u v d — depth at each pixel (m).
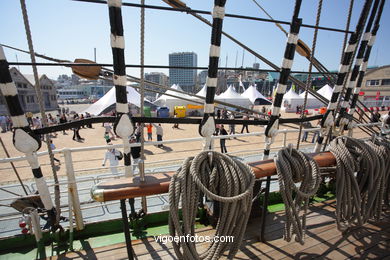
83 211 3.53
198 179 1.39
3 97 1.51
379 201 2.22
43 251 2.14
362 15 2.25
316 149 2.81
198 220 2.66
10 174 6.49
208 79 1.90
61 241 2.31
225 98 23.91
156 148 10.34
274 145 8.98
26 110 33.81
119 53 1.53
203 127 2.01
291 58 2.12
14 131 1.61
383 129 3.51
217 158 1.56
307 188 1.79
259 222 2.55
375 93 36.16
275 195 3.12
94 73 2.29
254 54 2.61
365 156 2.01
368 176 2.07
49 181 4.80
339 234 2.32
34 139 1.67
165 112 21.52
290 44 2.08
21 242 2.27
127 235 1.67
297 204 1.84
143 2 1.91
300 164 1.80
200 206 2.65
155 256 2.02
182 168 1.47
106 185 1.52
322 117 2.69
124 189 1.47
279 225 2.50
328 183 3.29
